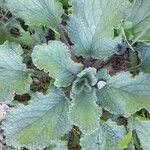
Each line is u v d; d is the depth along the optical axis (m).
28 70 0.37
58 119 0.36
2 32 0.39
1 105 0.40
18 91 0.35
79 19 0.36
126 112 0.35
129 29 0.36
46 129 0.35
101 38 0.35
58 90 0.36
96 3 0.35
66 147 0.37
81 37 0.36
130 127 0.36
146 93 0.35
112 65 0.41
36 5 0.36
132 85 0.35
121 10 0.33
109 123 0.36
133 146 0.36
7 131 0.35
